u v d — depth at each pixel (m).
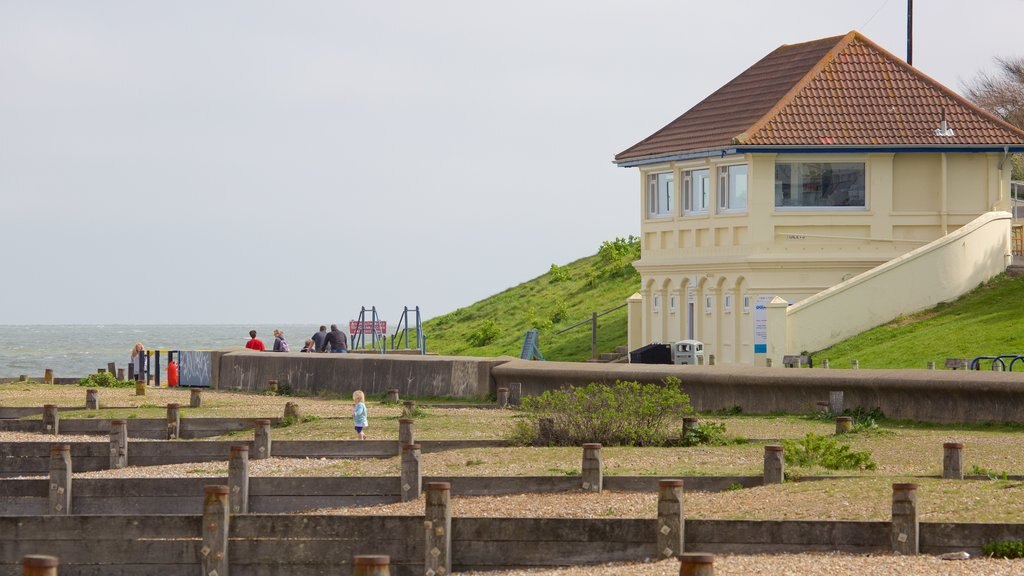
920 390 68.44
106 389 110.69
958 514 42.28
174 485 50.38
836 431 63.44
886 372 71.88
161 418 77.81
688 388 78.88
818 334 100.44
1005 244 107.00
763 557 38.94
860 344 99.06
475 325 163.25
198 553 41.12
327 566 40.44
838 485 47.75
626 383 66.12
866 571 36.72
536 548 40.12
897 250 107.94
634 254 163.12
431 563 39.69
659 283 117.00
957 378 67.50
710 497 47.34
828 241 107.19
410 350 132.50
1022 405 65.25
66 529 41.31
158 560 41.22
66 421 75.31
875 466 52.41
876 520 41.59
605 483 50.53
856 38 117.00
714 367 80.19
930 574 36.31
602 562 39.97
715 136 110.88
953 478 48.44
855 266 107.12
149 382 124.56
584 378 83.25
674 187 115.06
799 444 54.69
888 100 111.25
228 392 106.69
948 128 109.19
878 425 67.12
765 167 106.62
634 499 48.62
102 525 41.28
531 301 164.62
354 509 49.19
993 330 94.19
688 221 113.25
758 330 104.12
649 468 54.22
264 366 105.44
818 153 107.19
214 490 40.44
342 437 69.56
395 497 49.84
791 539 39.47
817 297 100.50
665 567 38.44
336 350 128.25
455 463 57.47
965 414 67.06
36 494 50.81
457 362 91.62
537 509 47.28
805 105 110.00
